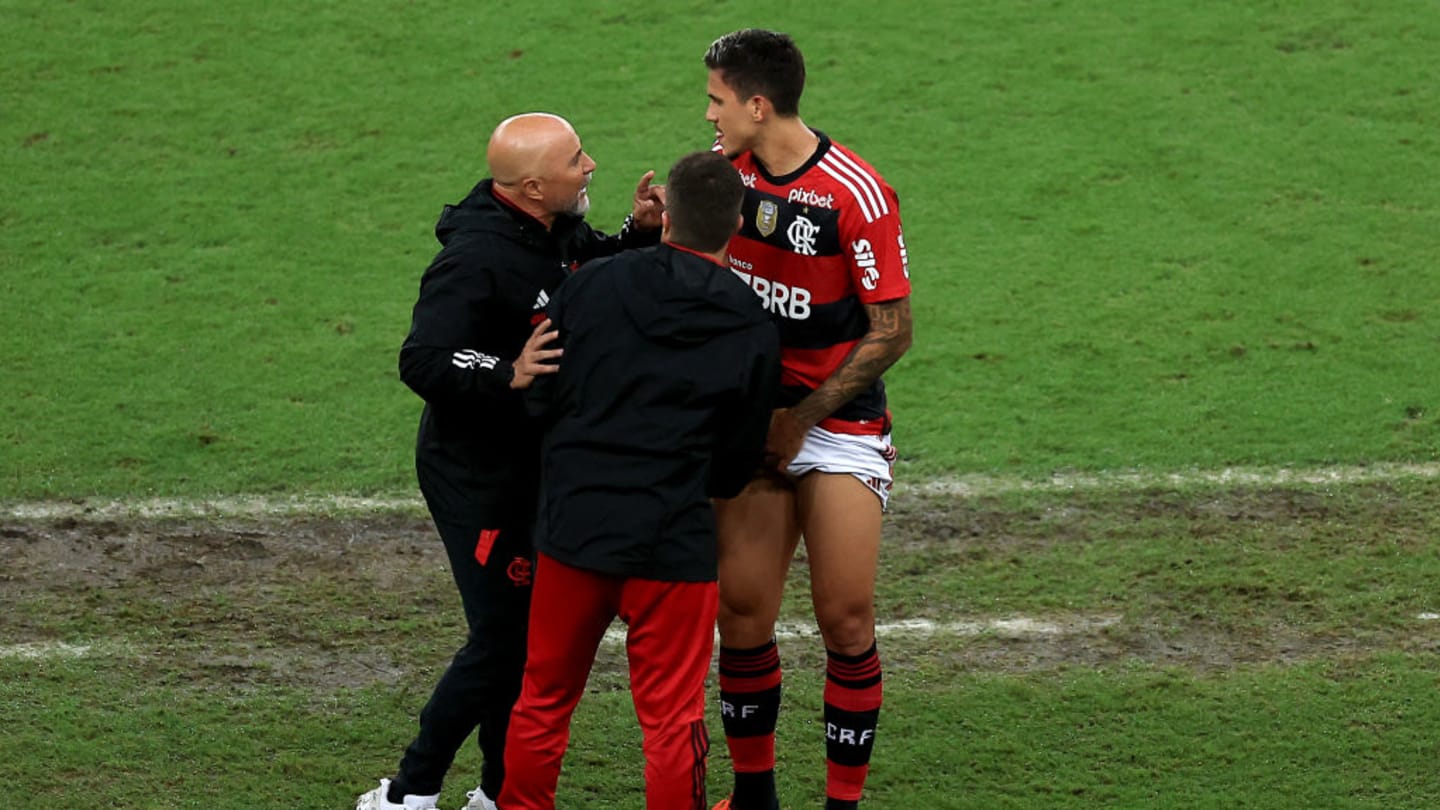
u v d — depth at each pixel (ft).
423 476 49.47
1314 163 109.70
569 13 126.41
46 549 69.62
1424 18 125.70
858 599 49.52
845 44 122.83
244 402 84.79
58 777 52.60
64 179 106.73
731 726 51.13
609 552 44.29
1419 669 60.95
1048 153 110.83
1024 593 67.82
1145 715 58.13
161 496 75.15
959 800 52.90
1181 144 111.55
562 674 46.68
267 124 113.29
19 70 117.39
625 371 44.39
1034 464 79.51
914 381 87.97
